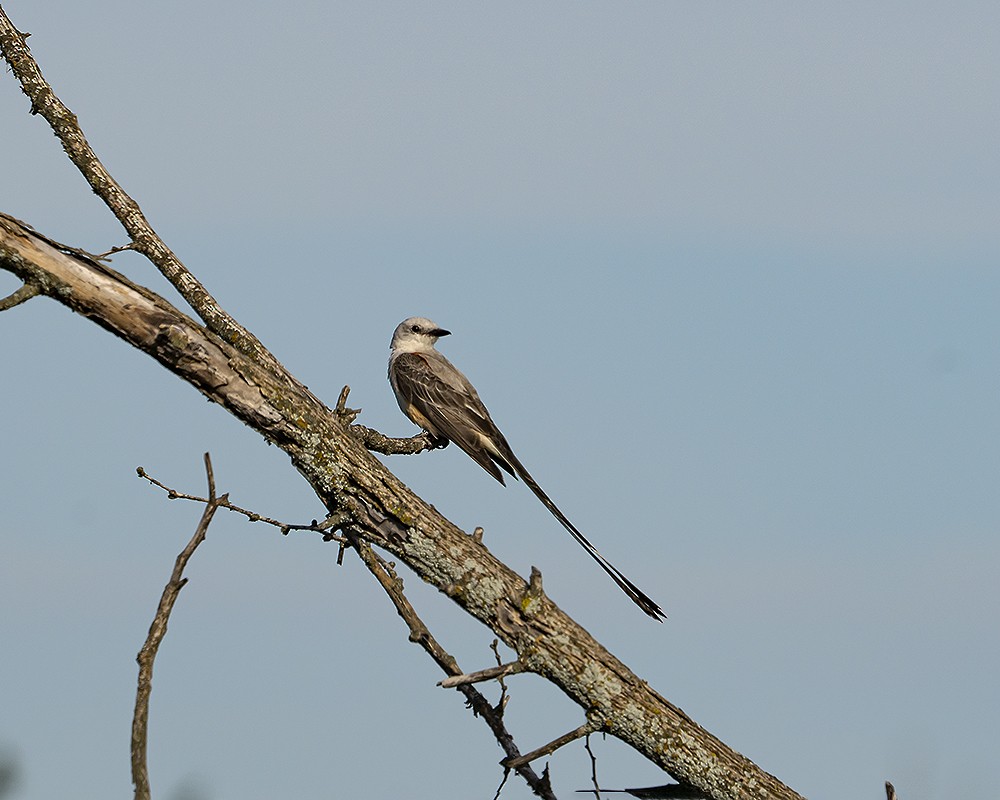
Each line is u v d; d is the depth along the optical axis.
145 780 8.62
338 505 10.50
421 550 10.46
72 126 11.82
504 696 10.27
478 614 10.47
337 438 10.45
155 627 8.77
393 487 10.50
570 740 10.33
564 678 10.41
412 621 10.54
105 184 11.64
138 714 8.67
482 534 10.78
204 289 11.24
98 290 9.67
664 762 10.57
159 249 11.44
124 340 9.92
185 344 9.88
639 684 10.55
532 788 10.30
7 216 9.45
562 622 10.47
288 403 10.24
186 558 8.91
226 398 10.14
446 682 10.01
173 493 9.73
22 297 9.51
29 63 11.87
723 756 10.68
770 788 10.79
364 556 10.70
